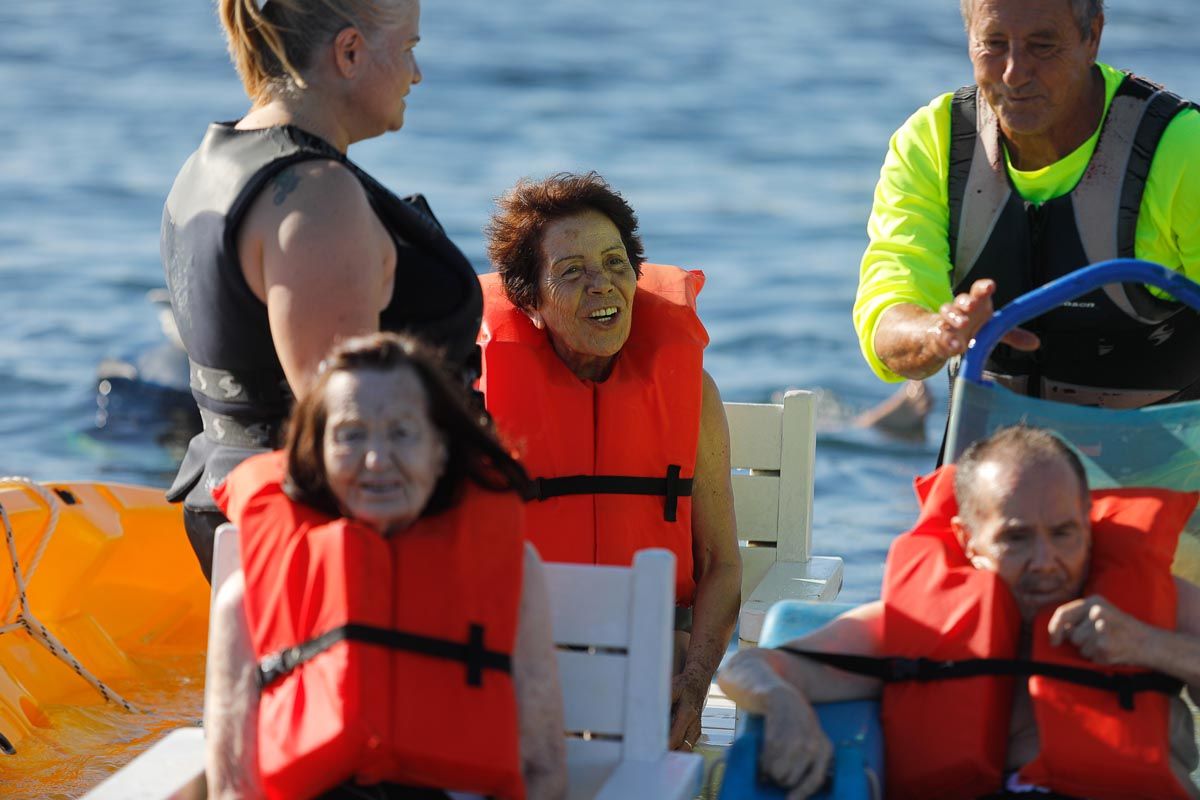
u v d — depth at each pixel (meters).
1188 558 12.20
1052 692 10.89
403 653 10.13
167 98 81.31
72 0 108.69
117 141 71.50
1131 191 14.73
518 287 16.38
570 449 16.09
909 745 11.20
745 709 11.44
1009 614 11.21
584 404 16.16
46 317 44.84
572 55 91.56
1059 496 11.09
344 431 10.26
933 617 11.34
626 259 16.20
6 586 16.84
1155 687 10.84
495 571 10.38
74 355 41.31
